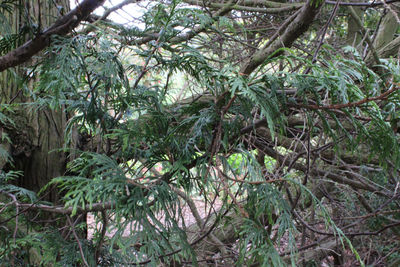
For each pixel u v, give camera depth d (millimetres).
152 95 947
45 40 869
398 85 664
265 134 1867
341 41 2652
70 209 899
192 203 2174
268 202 777
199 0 2248
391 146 796
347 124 1580
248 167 823
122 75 904
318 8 1466
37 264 1310
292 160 1597
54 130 1912
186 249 799
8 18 1646
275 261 732
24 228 1305
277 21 2701
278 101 784
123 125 998
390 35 2377
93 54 859
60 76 789
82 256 894
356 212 2533
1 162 1751
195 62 831
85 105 1006
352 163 2211
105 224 910
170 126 997
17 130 1806
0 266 1117
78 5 846
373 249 2572
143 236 733
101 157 805
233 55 2266
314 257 2391
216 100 790
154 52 946
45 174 1897
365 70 764
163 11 937
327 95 1017
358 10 2586
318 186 2064
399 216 2342
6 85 1792
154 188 810
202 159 831
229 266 2111
